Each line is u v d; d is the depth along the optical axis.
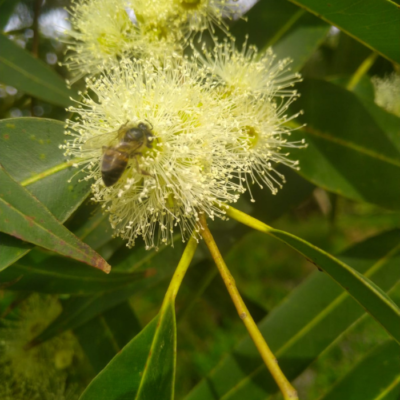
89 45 0.10
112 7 0.10
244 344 0.10
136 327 0.12
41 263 0.10
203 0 0.10
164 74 0.09
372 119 0.11
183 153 0.08
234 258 0.30
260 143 0.09
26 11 0.13
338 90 0.11
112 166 0.08
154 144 0.09
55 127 0.09
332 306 0.10
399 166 0.10
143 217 0.09
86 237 0.10
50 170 0.09
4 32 0.12
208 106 0.09
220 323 0.24
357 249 0.11
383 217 0.20
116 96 0.09
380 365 0.09
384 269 0.10
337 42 0.14
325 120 0.11
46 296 0.13
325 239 0.23
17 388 0.13
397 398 0.09
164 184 0.08
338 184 0.11
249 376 0.10
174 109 0.09
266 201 0.12
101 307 0.11
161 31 0.10
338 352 0.13
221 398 0.10
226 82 0.10
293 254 0.31
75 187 0.09
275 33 0.11
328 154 0.11
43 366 0.13
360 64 0.13
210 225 0.11
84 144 0.08
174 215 0.09
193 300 0.13
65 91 0.12
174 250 0.11
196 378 0.22
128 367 0.08
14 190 0.07
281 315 0.10
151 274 0.10
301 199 0.12
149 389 0.08
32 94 0.12
